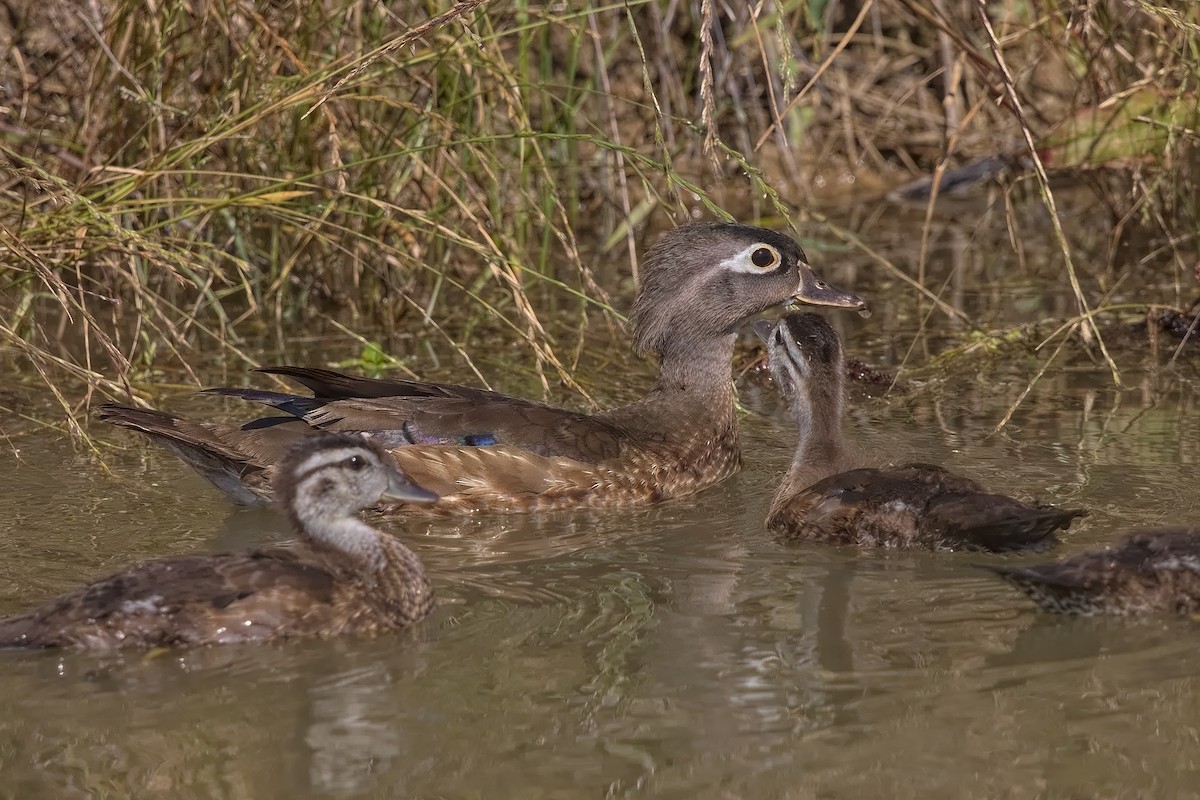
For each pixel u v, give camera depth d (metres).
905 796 8.55
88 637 10.33
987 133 25.47
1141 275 20.88
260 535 12.66
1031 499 12.98
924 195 25.11
